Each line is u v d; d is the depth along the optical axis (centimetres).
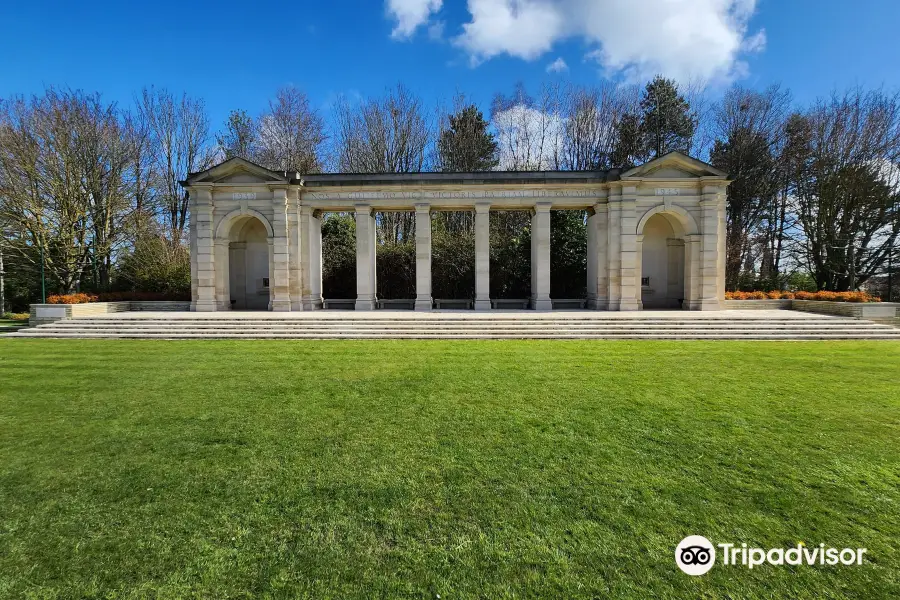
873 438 750
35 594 399
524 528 495
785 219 4147
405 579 418
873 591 402
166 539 479
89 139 3434
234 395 1012
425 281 2836
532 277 2966
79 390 1062
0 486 590
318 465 650
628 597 396
